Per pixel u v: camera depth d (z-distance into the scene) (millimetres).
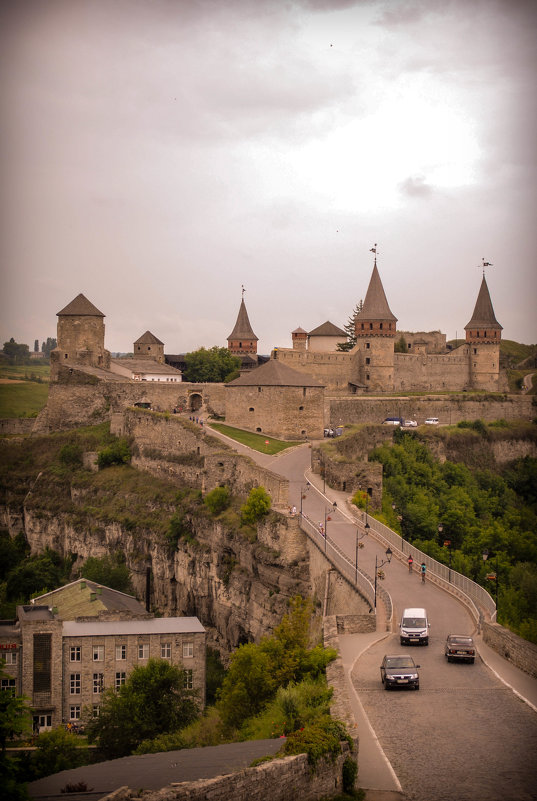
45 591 134125
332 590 78812
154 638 98062
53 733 77438
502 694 47625
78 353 193625
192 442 145875
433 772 38500
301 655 61312
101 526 148375
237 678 61969
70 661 96750
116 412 179125
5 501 168250
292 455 138625
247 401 155500
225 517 119250
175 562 130500
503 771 38500
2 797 41375
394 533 89500
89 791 42500
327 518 97875
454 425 197750
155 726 81000
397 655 50281
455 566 112312
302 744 36812
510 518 161625
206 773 39688
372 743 41312
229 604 111562
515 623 87688
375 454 159375
